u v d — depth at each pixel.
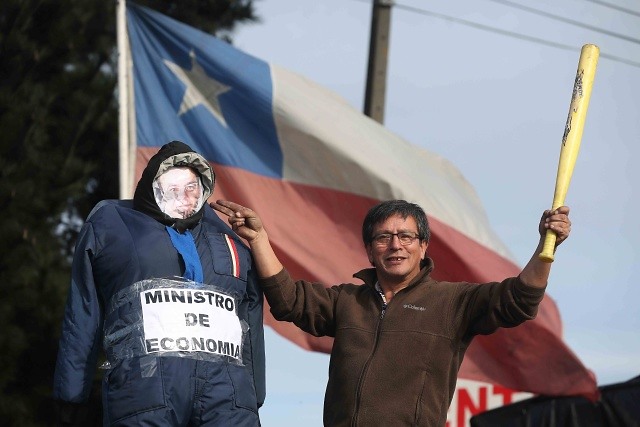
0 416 17.20
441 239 14.67
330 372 9.26
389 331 9.12
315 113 14.45
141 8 14.32
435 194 14.80
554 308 14.71
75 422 9.29
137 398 8.53
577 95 9.03
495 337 14.68
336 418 9.05
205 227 9.02
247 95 14.39
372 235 9.32
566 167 8.90
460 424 16.80
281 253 14.28
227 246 8.97
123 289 8.70
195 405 8.63
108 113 18.83
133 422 8.52
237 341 8.80
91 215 8.90
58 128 18.53
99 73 18.95
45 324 17.53
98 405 16.59
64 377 8.72
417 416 8.92
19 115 18.14
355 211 14.52
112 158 18.88
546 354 14.74
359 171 14.45
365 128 14.70
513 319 8.97
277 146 14.46
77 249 8.81
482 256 14.84
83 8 18.89
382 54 19.39
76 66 18.81
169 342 8.59
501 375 14.80
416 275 9.31
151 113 14.29
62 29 18.59
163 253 8.76
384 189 14.52
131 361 8.59
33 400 17.33
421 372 9.01
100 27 19.16
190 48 14.42
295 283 9.42
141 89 14.31
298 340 14.05
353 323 9.26
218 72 14.41
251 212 9.30
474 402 16.84
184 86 14.39
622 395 16.84
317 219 14.45
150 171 8.88
